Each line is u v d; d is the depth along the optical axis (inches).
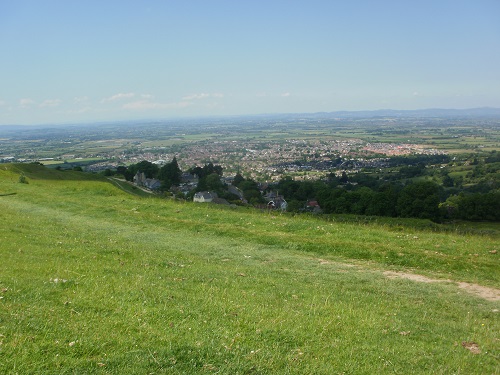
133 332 356.2
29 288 441.4
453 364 353.4
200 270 614.9
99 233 898.7
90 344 323.9
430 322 458.6
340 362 342.0
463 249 798.5
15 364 287.1
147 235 899.4
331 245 802.8
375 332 413.4
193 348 334.3
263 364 322.3
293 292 533.0
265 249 803.4
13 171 2208.4
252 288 537.6
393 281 622.8
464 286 611.2
